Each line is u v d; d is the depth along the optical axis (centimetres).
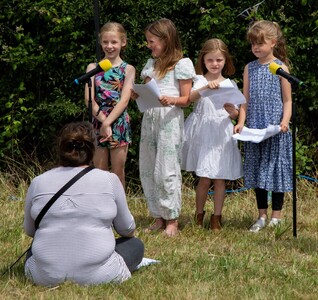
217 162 681
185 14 888
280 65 689
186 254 597
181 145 675
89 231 487
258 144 691
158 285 505
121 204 502
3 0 902
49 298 467
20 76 908
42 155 925
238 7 876
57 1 886
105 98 691
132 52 874
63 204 486
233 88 648
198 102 694
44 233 488
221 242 649
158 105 650
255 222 722
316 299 493
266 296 490
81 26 884
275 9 874
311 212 801
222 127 684
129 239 527
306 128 908
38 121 903
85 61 881
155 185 674
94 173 495
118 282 499
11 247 601
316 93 879
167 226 679
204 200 704
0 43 905
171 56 669
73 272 486
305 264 577
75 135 497
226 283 520
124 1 868
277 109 687
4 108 908
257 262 577
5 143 906
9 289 493
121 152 697
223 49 684
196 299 480
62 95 895
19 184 890
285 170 690
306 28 870
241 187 886
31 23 905
